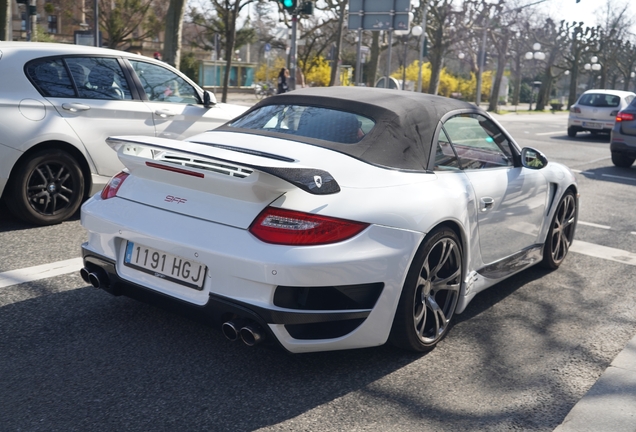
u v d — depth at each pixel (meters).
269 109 3.99
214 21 28.62
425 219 3.38
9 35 15.77
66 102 6.04
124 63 6.65
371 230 3.15
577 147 17.94
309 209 3.04
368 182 3.31
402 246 3.25
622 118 13.19
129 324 3.83
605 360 3.73
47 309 4.00
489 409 3.09
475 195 3.95
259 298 2.98
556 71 93.25
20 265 4.81
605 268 5.67
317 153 3.39
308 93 4.06
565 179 5.32
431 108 3.98
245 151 3.39
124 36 32.12
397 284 3.27
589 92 21.66
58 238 5.61
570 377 3.48
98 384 3.12
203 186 3.18
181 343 3.61
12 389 3.04
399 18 16.66
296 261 2.94
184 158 3.14
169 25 17.44
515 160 4.68
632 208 8.73
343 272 3.04
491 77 63.84
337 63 32.31
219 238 3.05
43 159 5.86
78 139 6.09
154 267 3.30
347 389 3.21
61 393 3.03
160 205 3.31
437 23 41.19
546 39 59.97
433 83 41.16
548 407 3.14
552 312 4.51
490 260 4.31
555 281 5.22
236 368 3.36
